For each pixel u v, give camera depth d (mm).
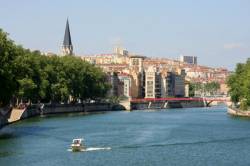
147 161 180375
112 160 181875
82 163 176000
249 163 177875
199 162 179250
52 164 173875
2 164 172875
